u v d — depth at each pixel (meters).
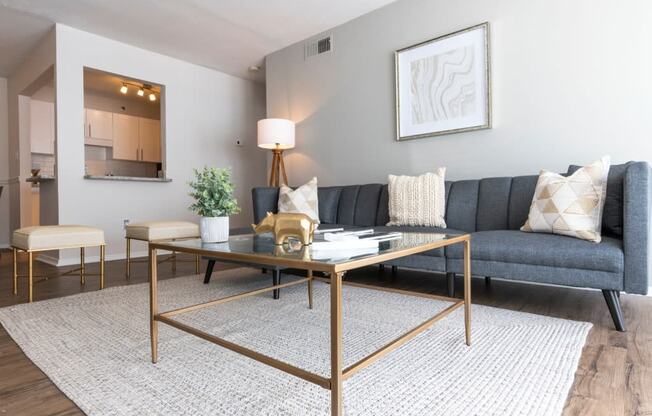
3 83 5.09
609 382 1.19
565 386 1.16
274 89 4.34
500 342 1.53
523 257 1.88
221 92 5.01
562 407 1.04
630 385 1.17
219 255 1.19
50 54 3.74
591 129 2.39
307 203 3.23
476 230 2.54
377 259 1.04
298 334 1.65
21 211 4.77
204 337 1.19
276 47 4.21
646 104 2.21
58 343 1.57
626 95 2.27
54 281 2.84
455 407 1.05
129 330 1.73
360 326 1.75
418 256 2.25
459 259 2.10
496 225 2.46
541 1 2.56
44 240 2.32
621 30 2.29
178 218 4.56
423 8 3.13
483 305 2.11
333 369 0.86
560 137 2.51
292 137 3.84
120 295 2.38
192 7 3.34
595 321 1.81
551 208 1.97
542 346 1.48
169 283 2.74
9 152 5.09
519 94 2.67
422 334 1.63
